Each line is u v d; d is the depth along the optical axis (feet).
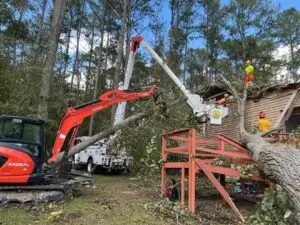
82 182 30.19
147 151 38.58
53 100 54.54
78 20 118.11
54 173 28.78
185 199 31.71
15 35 65.92
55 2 47.62
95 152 55.01
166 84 73.56
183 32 113.80
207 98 49.67
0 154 25.73
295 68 130.93
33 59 51.85
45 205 25.98
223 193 24.30
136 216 23.43
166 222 22.18
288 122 43.78
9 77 46.85
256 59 126.00
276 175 17.72
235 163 26.30
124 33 83.87
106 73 126.41
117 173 57.06
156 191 34.81
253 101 45.19
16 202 25.88
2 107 43.37
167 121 38.73
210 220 23.50
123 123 37.29
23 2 66.80
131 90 34.22
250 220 20.81
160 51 101.45
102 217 22.99
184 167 27.30
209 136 49.01
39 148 27.53
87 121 99.14
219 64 127.85
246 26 131.54
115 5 90.33
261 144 21.59
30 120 27.76
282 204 18.53
